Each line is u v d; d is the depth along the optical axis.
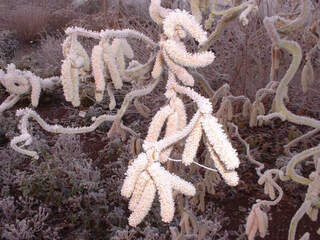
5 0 10.12
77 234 2.84
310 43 2.77
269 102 3.62
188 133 0.73
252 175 3.23
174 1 4.10
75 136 4.02
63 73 1.02
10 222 2.97
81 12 8.77
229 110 2.12
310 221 2.68
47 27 8.60
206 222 2.52
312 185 1.19
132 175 0.67
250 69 3.59
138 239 2.67
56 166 3.37
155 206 2.88
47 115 4.74
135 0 6.04
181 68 0.93
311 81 1.74
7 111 4.76
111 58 1.07
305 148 3.39
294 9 1.97
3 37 7.64
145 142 0.71
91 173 3.36
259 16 3.33
